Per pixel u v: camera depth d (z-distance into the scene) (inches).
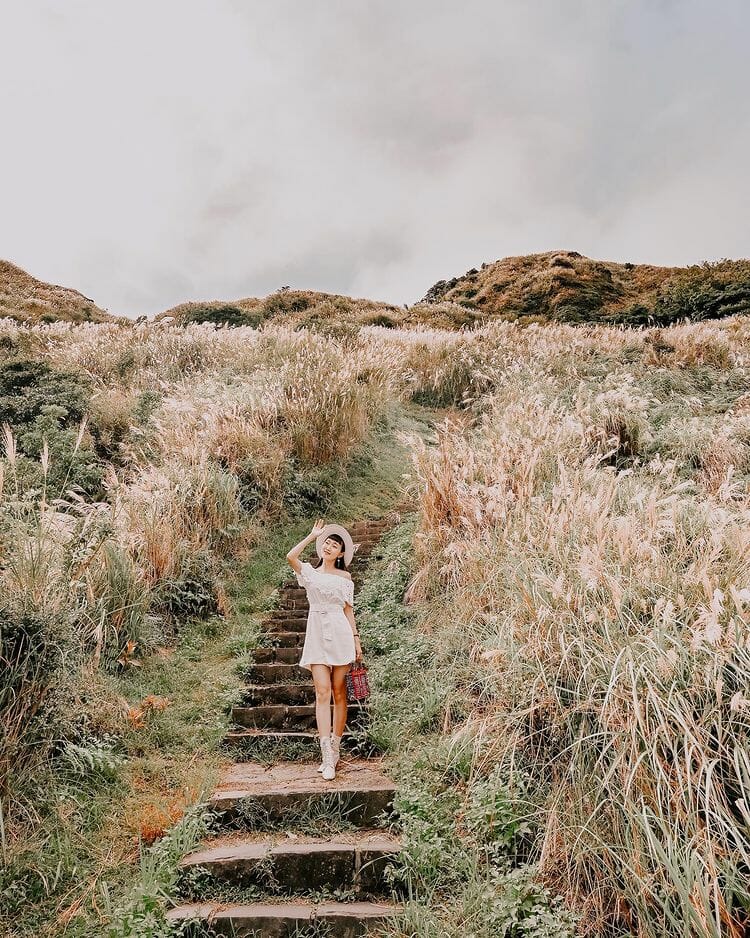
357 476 406.6
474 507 216.2
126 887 128.0
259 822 151.9
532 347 594.9
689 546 173.0
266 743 184.7
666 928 103.0
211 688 209.0
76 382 467.2
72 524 204.5
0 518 181.3
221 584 272.5
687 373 489.1
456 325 1091.9
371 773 167.6
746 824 104.3
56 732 160.2
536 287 1358.3
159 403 456.1
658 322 984.9
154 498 275.7
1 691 143.1
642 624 139.9
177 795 160.4
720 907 99.5
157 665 216.4
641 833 109.4
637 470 294.0
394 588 256.1
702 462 309.7
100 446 409.4
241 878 133.6
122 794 156.8
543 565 173.0
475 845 127.6
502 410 418.0
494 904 114.3
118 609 212.2
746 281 960.9
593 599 150.7
